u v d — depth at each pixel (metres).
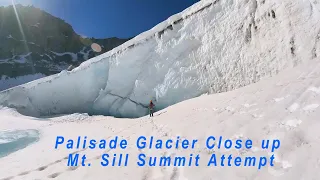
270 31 12.41
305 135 3.87
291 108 4.96
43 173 5.81
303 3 10.69
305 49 9.70
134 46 22.88
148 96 20.83
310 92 5.11
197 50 17.94
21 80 66.12
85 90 26.44
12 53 74.75
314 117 4.13
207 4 18.47
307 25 9.99
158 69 20.59
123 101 23.06
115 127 11.91
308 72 6.81
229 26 15.98
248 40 14.13
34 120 19.94
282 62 11.06
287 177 3.22
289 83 6.63
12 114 23.56
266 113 5.36
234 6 16.30
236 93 9.68
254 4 14.57
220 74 15.55
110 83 24.30
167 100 18.89
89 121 17.42
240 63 14.20
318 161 3.16
